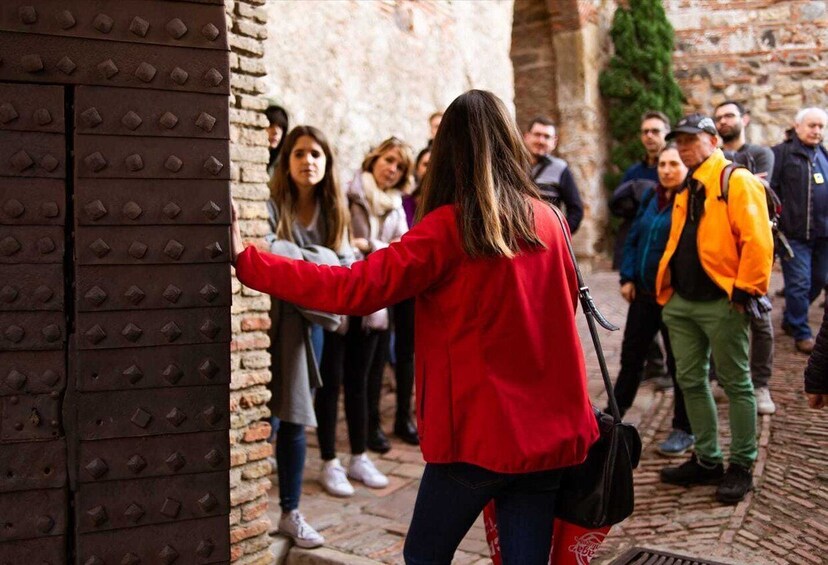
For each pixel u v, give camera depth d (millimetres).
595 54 10969
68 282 1464
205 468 1519
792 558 2871
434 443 1730
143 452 1482
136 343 1471
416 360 1813
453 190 1787
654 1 10867
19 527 1438
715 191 3402
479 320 1696
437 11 6879
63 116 1431
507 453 1662
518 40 11062
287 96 5168
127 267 1463
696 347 3568
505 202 1729
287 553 3260
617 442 1885
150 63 1467
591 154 10750
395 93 6277
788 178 5875
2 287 1409
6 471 1428
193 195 1497
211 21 1502
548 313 1764
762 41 10664
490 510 2070
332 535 3391
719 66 10906
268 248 3170
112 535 1469
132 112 1456
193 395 1509
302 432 3340
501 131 1803
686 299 3520
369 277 1667
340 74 5656
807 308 5840
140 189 1466
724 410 4648
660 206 4129
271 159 4090
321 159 3527
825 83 10383
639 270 4102
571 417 1744
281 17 5121
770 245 3316
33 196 1418
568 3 10359
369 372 4582
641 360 4293
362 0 5902
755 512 3285
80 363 1438
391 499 3850
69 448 1456
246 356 3029
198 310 1509
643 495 3607
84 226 1435
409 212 5012
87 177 1435
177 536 1507
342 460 4469
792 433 4125
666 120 5469
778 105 10617
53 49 1416
